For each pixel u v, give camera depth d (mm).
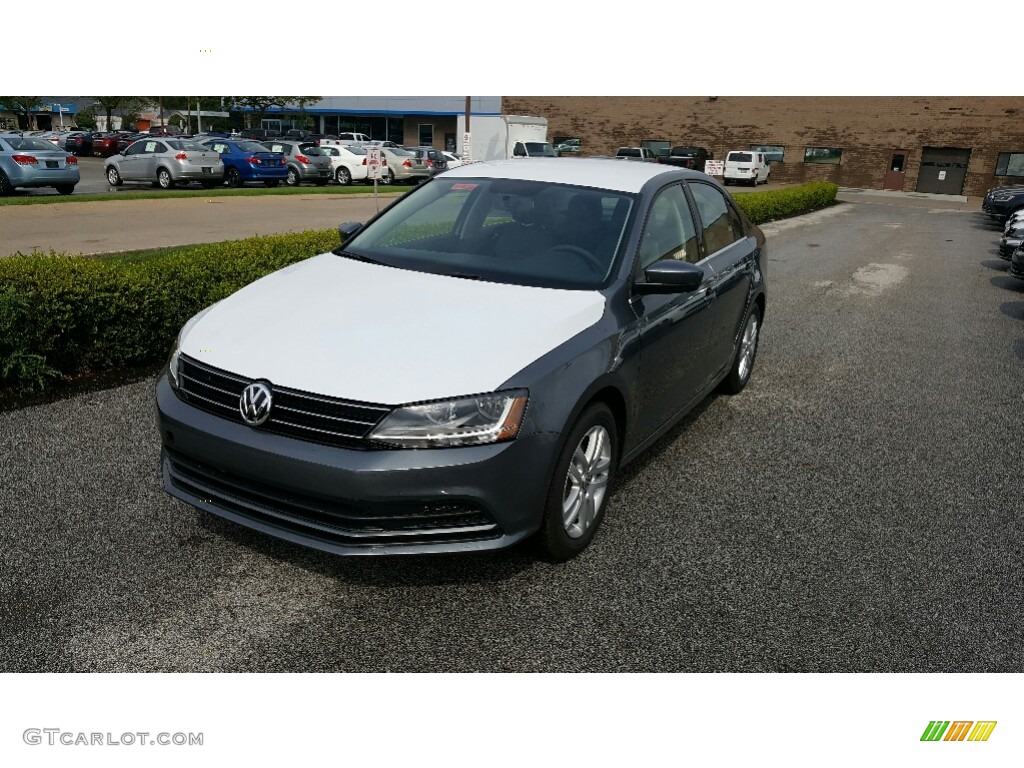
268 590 3273
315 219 16797
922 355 7500
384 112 53938
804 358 7227
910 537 3959
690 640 3102
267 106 54406
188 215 16859
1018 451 5152
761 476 4578
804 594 3428
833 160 41188
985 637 3209
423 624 3117
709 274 4680
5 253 10797
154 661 2863
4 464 4219
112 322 5660
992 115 37219
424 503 2965
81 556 3430
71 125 74438
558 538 3389
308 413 2980
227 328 3412
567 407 3184
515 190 4371
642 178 4488
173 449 3297
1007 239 13133
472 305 3502
